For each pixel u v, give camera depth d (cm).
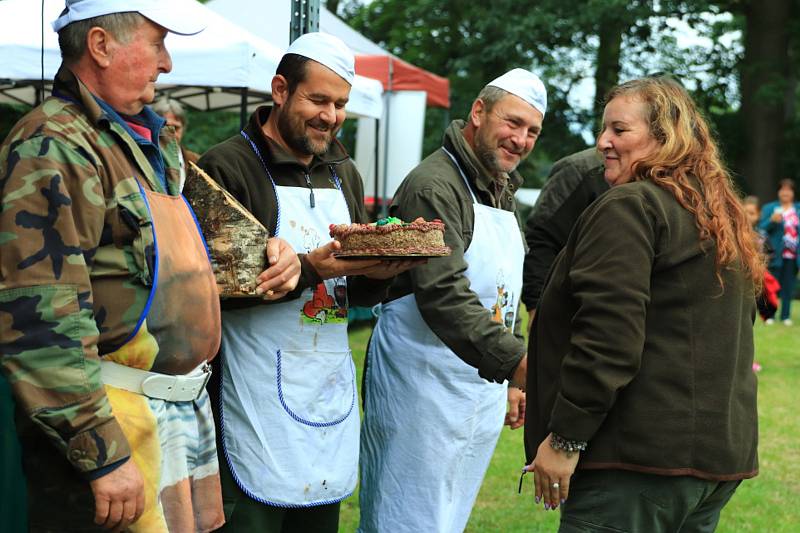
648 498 254
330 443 305
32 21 622
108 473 216
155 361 233
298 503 296
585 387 249
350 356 319
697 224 258
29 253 210
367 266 290
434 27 2547
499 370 325
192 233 248
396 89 1231
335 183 319
